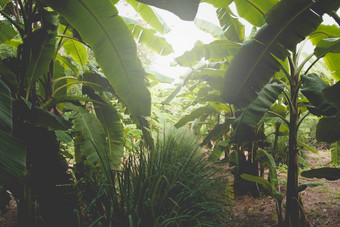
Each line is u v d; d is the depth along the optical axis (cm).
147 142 302
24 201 170
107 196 173
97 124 241
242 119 204
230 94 189
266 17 171
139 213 164
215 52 254
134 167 215
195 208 196
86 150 218
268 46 175
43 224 157
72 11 164
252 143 337
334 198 310
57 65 274
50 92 227
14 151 108
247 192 346
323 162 555
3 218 250
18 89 168
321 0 153
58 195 185
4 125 112
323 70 375
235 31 288
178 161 247
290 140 219
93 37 181
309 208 289
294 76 217
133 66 200
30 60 180
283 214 274
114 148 285
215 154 349
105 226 164
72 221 178
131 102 222
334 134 175
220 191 277
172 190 196
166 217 167
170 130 453
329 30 219
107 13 167
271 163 293
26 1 198
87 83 279
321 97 174
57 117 175
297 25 164
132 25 306
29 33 185
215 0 234
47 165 185
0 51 431
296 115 217
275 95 210
